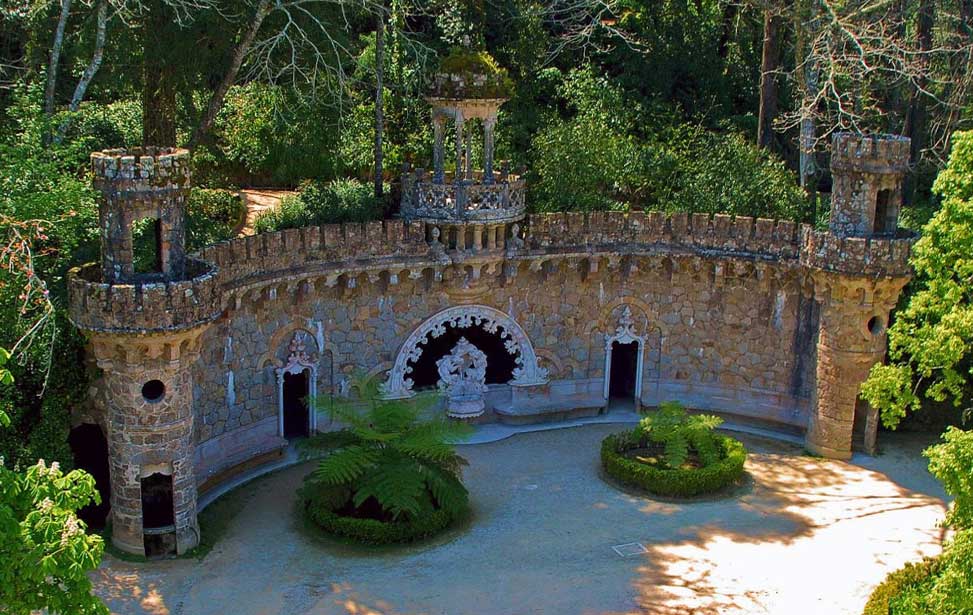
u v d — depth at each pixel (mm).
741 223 38656
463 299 38156
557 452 37500
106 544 29609
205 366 32938
